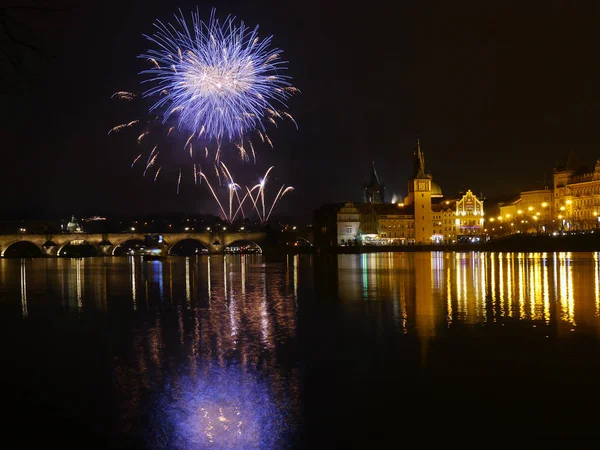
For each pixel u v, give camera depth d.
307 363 37.41
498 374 34.00
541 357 37.62
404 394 30.88
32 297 80.25
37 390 32.50
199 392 31.78
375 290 79.75
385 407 29.05
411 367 35.91
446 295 71.62
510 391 30.98
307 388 32.19
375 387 32.12
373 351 40.25
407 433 26.03
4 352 42.03
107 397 31.19
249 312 60.41
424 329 47.94
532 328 47.47
